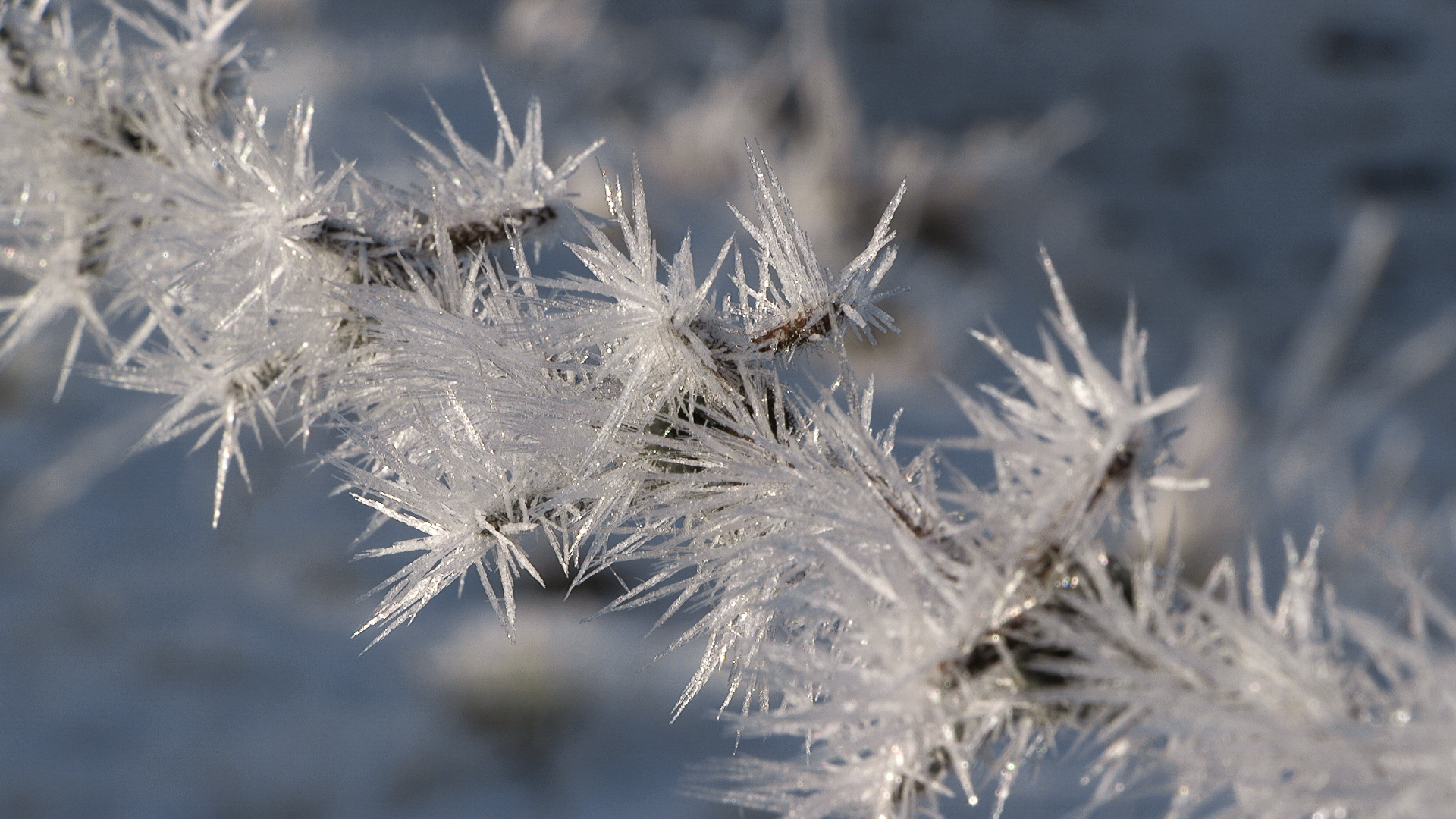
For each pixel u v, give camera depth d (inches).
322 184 16.7
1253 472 66.5
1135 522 15.4
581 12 137.9
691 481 16.0
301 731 52.6
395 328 16.2
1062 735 15.7
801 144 115.8
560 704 53.8
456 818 49.2
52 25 17.3
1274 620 15.3
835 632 15.8
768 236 16.3
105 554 61.7
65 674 53.5
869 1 146.4
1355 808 15.0
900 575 15.5
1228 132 136.3
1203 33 147.4
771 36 148.2
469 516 16.1
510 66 131.8
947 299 97.9
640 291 16.1
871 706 15.4
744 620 15.9
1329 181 129.7
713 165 108.4
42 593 58.4
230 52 17.4
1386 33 146.6
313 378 16.5
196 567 62.3
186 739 51.2
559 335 16.1
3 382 71.6
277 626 59.1
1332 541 59.7
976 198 112.7
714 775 15.8
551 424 16.1
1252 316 112.4
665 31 144.3
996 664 15.4
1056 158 128.0
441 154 16.6
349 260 16.5
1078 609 15.3
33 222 17.2
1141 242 120.6
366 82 115.0
